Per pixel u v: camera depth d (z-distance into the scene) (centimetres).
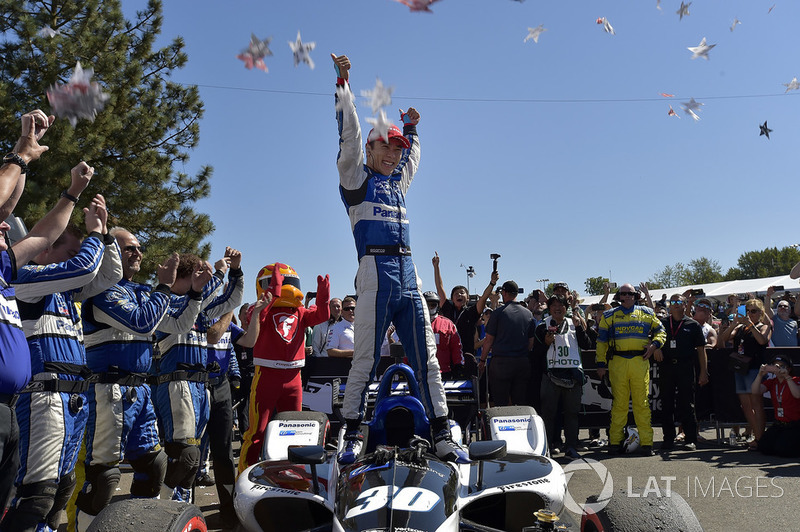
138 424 406
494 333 823
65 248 362
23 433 308
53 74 1392
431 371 434
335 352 854
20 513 305
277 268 573
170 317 420
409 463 339
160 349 464
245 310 821
